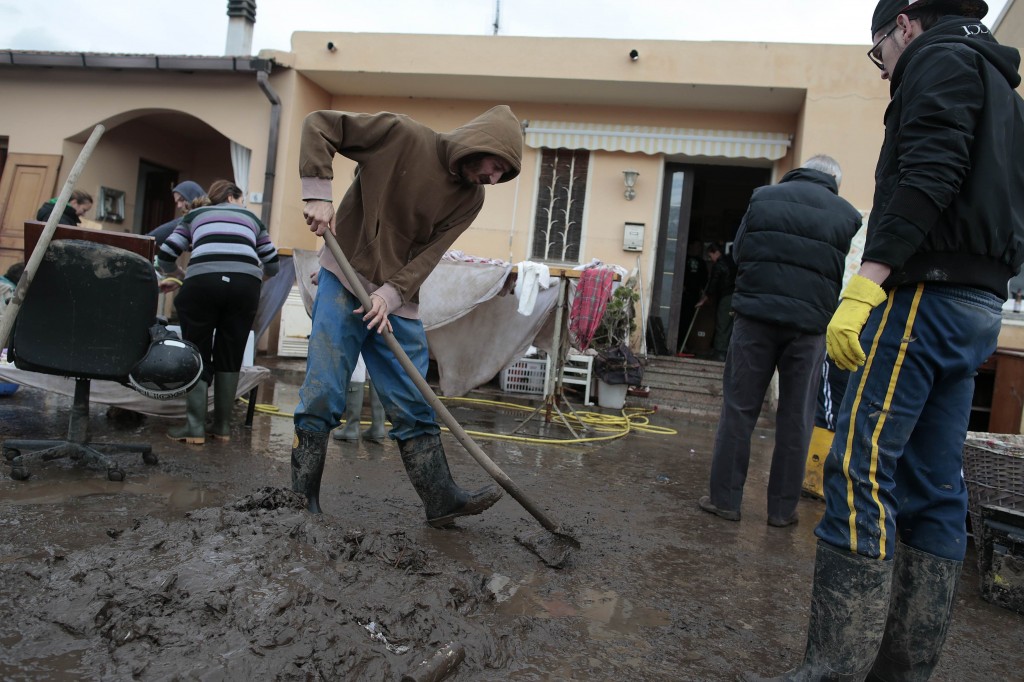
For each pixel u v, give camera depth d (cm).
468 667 185
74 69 1069
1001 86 169
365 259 272
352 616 187
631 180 1010
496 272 568
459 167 268
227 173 1288
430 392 272
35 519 258
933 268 171
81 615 179
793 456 363
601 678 188
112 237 328
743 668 203
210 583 184
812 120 898
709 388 930
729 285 1068
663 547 310
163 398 342
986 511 289
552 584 250
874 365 178
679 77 927
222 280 409
